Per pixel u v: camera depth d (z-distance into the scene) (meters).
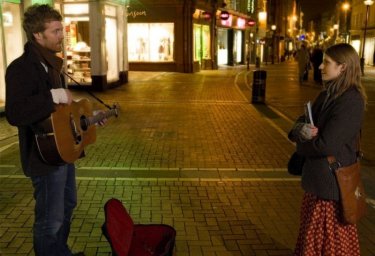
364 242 3.94
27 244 3.80
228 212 4.57
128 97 13.55
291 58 65.31
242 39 37.44
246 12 38.09
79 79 15.18
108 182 5.43
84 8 14.63
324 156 2.70
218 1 29.23
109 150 7.00
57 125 2.67
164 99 13.23
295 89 17.28
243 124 9.42
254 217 4.45
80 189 5.16
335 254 2.80
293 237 4.02
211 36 28.62
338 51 2.65
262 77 12.53
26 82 2.61
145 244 3.38
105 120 3.54
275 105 12.52
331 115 2.66
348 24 56.38
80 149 3.04
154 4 24.39
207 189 5.25
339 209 2.72
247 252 3.72
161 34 24.73
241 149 7.23
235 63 35.66
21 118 2.56
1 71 9.82
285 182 5.54
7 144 7.24
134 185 5.34
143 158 6.57
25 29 2.74
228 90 16.05
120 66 17.23
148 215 4.45
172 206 4.71
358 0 47.12
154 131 8.55
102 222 4.27
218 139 7.94
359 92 2.66
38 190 2.89
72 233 4.02
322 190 2.72
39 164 2.76
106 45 15.48
